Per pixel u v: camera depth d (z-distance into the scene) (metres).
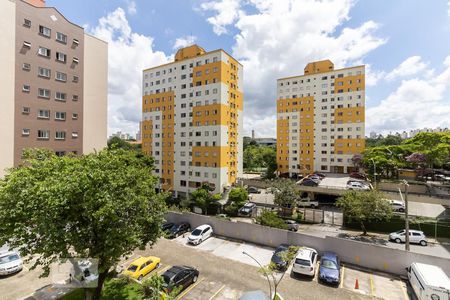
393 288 14.41
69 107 27.30
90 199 9.13
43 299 12.50
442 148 39.72
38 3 27.19
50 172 10.46
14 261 15.40
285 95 68.94
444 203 28.30
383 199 26.08
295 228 27.98
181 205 41.84
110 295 12.63
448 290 11.48
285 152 68.94
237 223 22.91
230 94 49.84
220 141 46.50
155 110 55.62
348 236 26.81
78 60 28.08
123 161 12.52
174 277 13.57
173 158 52.66
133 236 10.05
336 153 61.75
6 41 22.36
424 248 23.03
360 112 59.03
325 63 65.94
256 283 14.82
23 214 8.95
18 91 23.22
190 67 50.41
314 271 15.83
